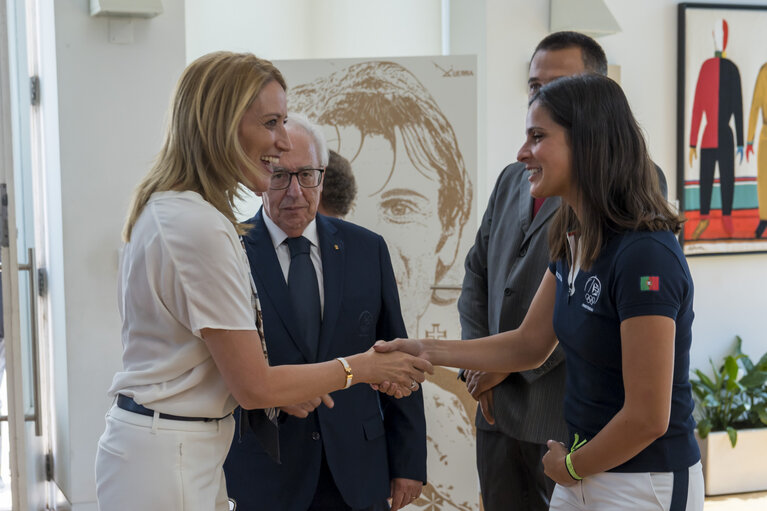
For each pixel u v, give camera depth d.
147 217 1.61
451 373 3.60
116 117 3.68
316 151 2.11
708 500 4.28
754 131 4.68
